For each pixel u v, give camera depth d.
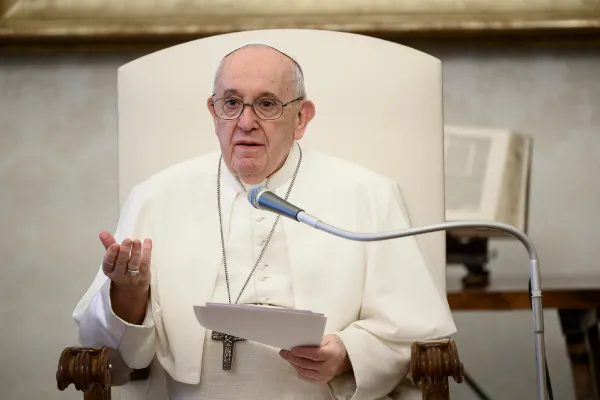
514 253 17.09
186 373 9.67
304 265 9.98
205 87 11.39
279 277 10.07
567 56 17.06
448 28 16.42
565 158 17.08
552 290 14.23
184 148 11.32
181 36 16.52
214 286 10.07
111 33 16.50
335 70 11.31
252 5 16.53
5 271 16.95
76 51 16.88
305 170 10.54
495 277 16.92
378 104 11.25
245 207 10.34
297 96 10.02
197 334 9.79
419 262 10.14
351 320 9.93
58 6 16.62
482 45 16.94
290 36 11.41
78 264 16.95
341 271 9.99
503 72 17.08
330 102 11.27
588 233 17.16
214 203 10.43
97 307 9.41
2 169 17.06
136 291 9.25
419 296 9.92
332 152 11.19
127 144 11.41
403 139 11.20
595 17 16.47
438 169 11.17
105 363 8.80
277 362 9.60
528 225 16.70
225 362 9.60
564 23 16.45
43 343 16.86
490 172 15.91
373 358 9.38
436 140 11.21
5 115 17.08
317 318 7.99
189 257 10.16
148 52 16.88
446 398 8.65
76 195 17.05
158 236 10.32
